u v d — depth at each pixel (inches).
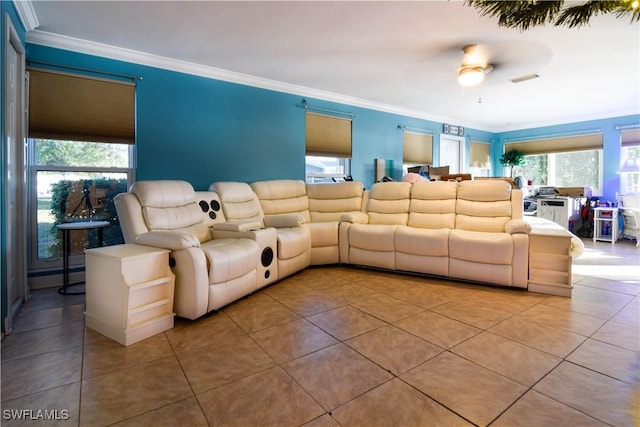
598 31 110.3
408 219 145.3
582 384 57.6
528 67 143.5
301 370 63.1
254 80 159.5
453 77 159.0
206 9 98.1
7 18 82.4
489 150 290.0
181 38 117.4
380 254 136.6
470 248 116.3
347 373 61.9
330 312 92.7
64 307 98.3
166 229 103.6
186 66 140.3
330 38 117.7
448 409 51.4
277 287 117.2
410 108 221.0
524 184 255.9
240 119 157.8
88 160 126.2
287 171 174.7
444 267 122.7
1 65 79.8
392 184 155.3
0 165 78.7
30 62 110.2
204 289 86.9
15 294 98.8
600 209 211.8
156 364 65.6
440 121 249.0
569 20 56.2
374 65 143.7
